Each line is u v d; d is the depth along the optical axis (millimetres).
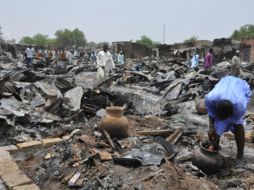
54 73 21484
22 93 9844
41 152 6152
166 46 50938
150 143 6398
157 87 15031
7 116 7305
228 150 6730
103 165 5262
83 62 34000
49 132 7516
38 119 7977
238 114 5473
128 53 50125
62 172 5246
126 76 18219
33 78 13883
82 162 5348
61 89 10195
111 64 14258
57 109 8508
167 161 5391
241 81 5762
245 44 39375
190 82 14688
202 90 13828
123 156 5387
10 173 5312
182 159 5812
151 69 24047
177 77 17406
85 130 7285
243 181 5180
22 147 6457
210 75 15945
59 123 8062
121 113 6773
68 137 7000
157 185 4637
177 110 10609
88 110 8883
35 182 5195
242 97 5492
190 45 48969
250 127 8828
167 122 8812
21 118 7695
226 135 7590
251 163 6035
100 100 9297
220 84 5727
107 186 4730
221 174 5391
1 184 5098
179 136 7094
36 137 7203
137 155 5406
